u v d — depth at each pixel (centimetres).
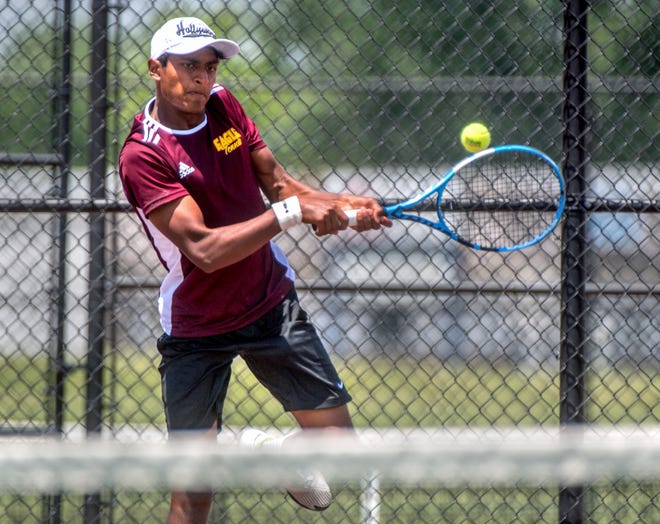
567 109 1443
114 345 1485
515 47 1786
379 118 1878
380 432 1591
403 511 1630
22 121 1639
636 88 1708
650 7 1755
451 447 638
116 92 1477
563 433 1445
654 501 1522
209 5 1762
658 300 1802
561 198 1275
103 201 1390
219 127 1194
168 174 1138
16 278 1808
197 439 1228
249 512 1508
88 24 1552
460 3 1795
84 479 623
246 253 1104
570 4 1443
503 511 1642
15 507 1522
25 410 1767
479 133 1360
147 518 1467
